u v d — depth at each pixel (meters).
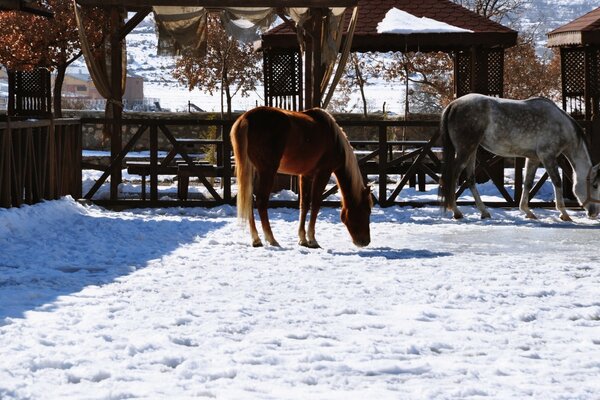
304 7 16.83
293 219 15.04
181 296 8.17
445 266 10.27
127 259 10.52
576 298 8.37
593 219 15.34
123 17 17.94
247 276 9.39
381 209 16.33
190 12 17.34
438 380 5.57
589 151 15.31
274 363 5.91
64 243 11.66
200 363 5.79
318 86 17.14
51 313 7.25
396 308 7.81
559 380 5.58
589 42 17.41
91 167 16.84
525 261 10.73
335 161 11.88
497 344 6.54
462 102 15.22
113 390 5.15
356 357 6.07
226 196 16.55
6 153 13.21
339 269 9.96
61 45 32.06
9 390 5.07
